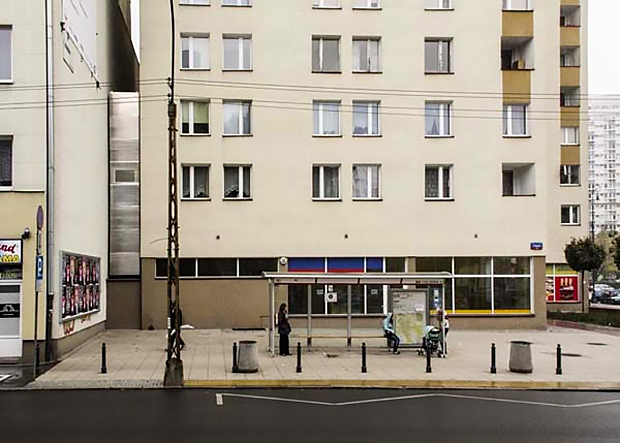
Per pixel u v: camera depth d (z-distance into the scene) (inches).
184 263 1159.6
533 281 1211.9
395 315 863.1
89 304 975.0
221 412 505.0
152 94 1166.3
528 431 446.6
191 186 1172.5
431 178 1219.9
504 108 1236.5
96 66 1044.5
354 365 762.8
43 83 783.1
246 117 1189.1
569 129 1918.1
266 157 1176.2
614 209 4685.0
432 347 844.0
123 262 1161.4
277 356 828.6
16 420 470.9
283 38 1190.9
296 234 1175.0
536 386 652.7
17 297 775.1
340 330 1103.0
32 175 777.6
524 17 1235.9
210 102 1175.6
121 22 1349.7
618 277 4023.1
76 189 886.4
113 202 1165.1
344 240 1182.3
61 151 805.9
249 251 1165.1
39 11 788.0
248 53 1197.1
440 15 1222.3
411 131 1206.3
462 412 517.0
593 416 506.0
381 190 1194.6
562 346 975.6
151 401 553.0
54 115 789.2
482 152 1215.6
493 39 1229.1
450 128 1218.6
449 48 1234.0
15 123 779.4
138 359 791.1
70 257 844.6
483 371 730.2
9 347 770.2
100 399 561.6
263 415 494.6
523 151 1222.3
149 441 406.6
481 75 1224.2
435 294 993.5
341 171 1188.5
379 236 1189.1
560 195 1893.5
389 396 590.9
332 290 1175.0
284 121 1182.9
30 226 774.5
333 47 1214.9
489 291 1206.3
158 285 1149.7
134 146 1172.5
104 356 691.4
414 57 1213.7
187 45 1187.3
